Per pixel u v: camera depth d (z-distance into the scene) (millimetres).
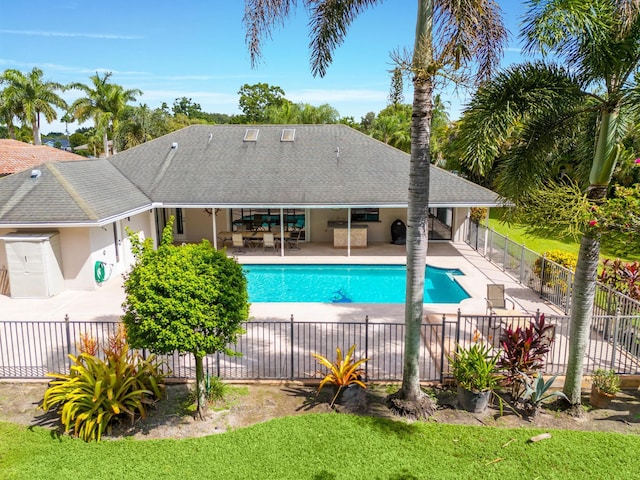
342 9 9828
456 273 19734
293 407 9008
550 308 14539
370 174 22766
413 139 8250
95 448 7711
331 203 20906
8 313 14453
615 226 7988
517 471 7176
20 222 15789
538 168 9023
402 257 21656
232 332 8164
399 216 24891
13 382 9883
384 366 10539
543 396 8766
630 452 7641
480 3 7363
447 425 8414
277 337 12344
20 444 7762
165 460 7402
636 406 9172
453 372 9359
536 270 16297
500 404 8844
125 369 8773
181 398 9312
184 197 21391
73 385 8414
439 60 7527
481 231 23188
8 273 15758
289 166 23406
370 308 14938
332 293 17781
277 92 78500
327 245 24484
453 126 36094
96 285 16969
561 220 8516
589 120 9797
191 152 24703
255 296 17344
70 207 16375
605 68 7891
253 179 22500
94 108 50812
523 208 9398
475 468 7242
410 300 8633
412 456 7516
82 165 20984
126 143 49906
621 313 11422
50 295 15984
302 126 26547
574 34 7586
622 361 10828
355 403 8984
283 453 7582
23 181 17766
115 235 18828
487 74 8336
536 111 8258
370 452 7609
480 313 13961
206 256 8055
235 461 7383
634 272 13375
